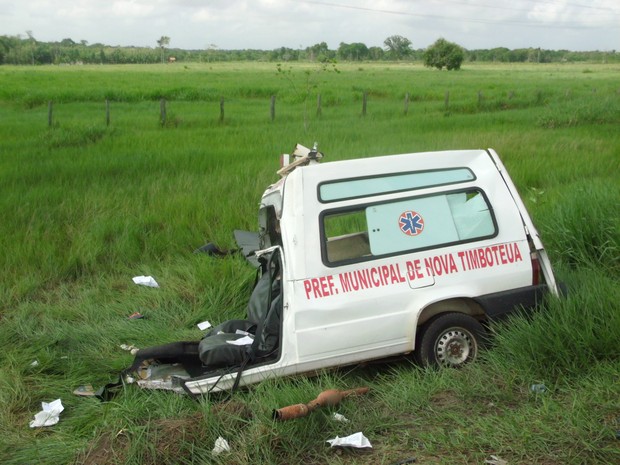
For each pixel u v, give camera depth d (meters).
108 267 8.76
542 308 5.25
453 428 4.32
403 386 4.86
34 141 17.83
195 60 143.62
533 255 5.43
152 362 5.56
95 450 4.28
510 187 5.57
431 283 5.19
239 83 47.84
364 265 5.13
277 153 15.45
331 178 5.29
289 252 5.11
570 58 168.12
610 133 18.81
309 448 4.19
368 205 5.26
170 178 12.83
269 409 4.47
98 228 9.66
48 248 8.88
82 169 13.53
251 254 7.68
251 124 23.30
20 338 6.58
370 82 50.38
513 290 5.33
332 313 5.01
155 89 38.94
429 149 15.12
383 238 5.23
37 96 33.88
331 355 5.04
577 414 4.08
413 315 5.12
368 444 4.16
